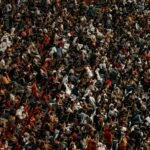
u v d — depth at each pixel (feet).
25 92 368.27
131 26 538.06
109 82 426.92
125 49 493.77
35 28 452.76
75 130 345.72
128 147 360.89
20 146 324.80
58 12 492.95
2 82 370.53
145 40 524.11
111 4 547.90
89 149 341.00
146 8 574.15
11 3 473.26
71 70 410.93
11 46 419.13
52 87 386.32
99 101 392.27
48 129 339.57
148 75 463.83
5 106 349.20
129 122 388.37
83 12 515.91
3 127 333.42
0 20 451.53
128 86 435.94
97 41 481.87
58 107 362.33
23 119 340.80
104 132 360.07
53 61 417.90
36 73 392.06
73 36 467.93
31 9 478.18
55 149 331.57
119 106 398.01
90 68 431.84
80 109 368.89
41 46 433.07
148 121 395.34
